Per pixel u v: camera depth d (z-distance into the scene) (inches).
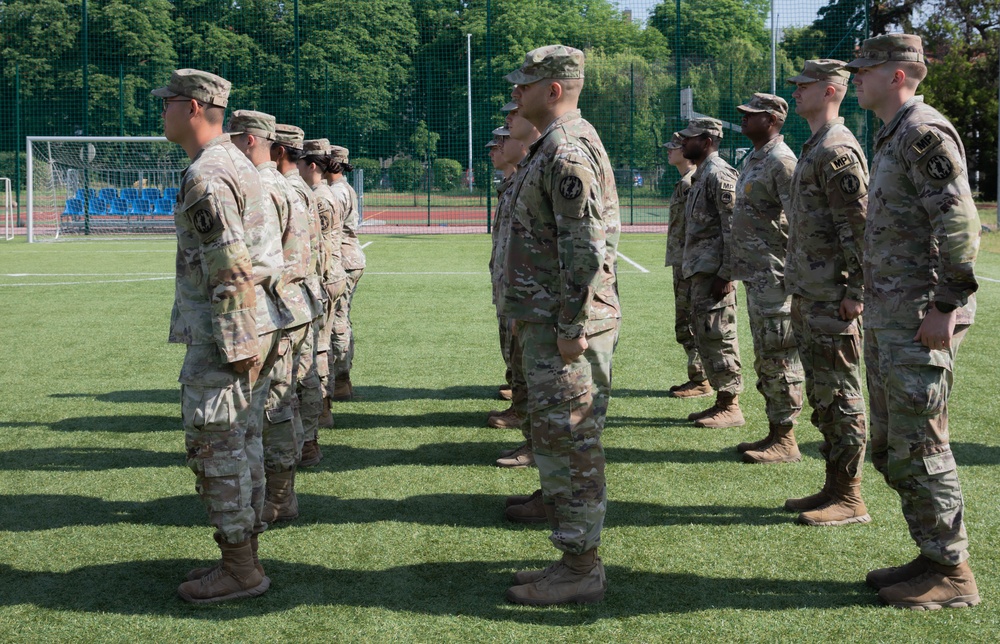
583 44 1846.7
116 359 319.3
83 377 291.0
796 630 121.6
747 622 124.1
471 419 242.1
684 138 230.1
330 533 159.8
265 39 1609.3
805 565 143.9
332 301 223.8
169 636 121.6
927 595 127.8
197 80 130.0
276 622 125.6
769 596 132.6
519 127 182.9
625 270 588.4
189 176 124.0
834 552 149.3
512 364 194.9
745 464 200.1
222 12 1643.7
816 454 208.1
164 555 150.7
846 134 158.9
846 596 132.3
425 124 1673.2
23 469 197.8
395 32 1779.0
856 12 920.9
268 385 144.3
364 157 1536.7
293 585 137.9
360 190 1115.3
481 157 1213.1
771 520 164.7
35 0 1573.6
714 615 126.4
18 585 138.5
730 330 230.5
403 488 185.3
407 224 1125.7
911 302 127.6
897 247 129.0
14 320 398.6
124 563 147.3
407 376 294.0
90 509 173.0
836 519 162.4
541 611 128.3
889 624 123.1
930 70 1364.4
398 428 233.3
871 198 133.5
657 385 280.1
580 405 129.0
